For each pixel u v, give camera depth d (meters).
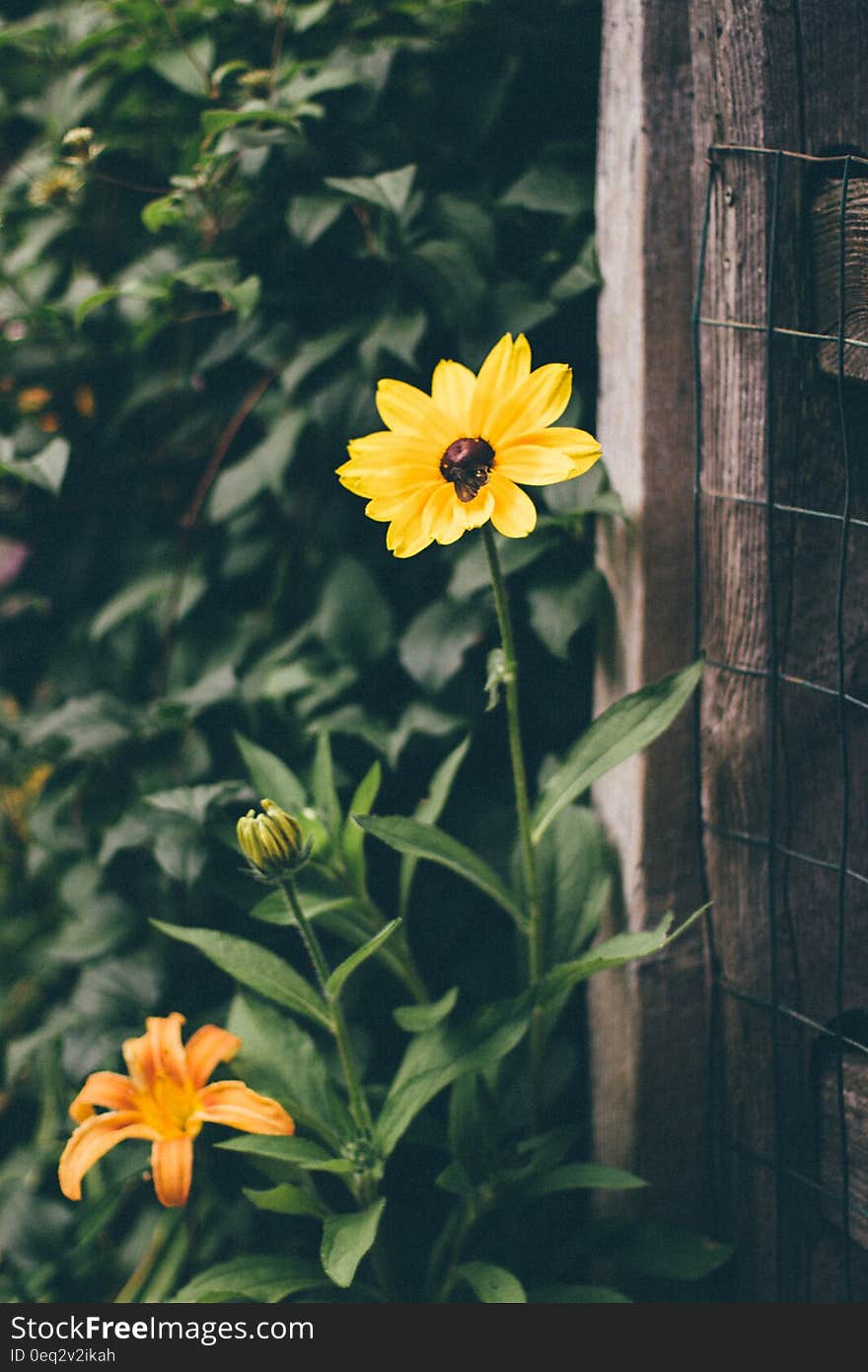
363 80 1.19
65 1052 1.22
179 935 1.10
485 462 1.01
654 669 1.13
